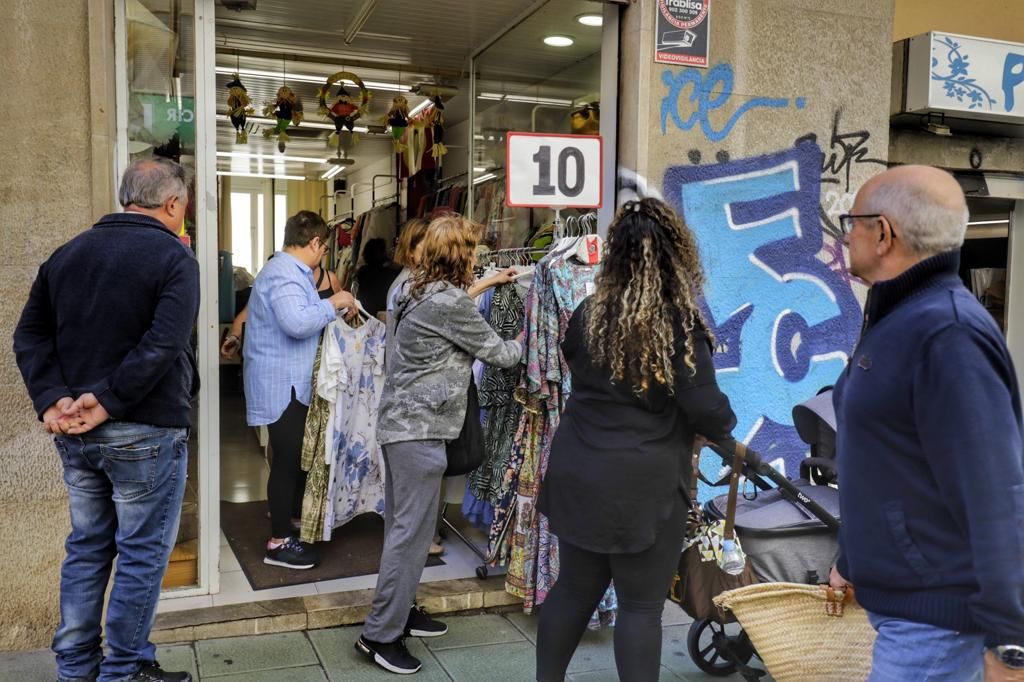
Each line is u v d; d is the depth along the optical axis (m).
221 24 5.59
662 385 2.52
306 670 3.33
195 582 3.87
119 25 3.46
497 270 4.21
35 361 2.74
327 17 5.40
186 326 2.74
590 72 4.72
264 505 5.33
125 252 2.74
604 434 2.56
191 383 3.00
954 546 1.77
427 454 3.29
